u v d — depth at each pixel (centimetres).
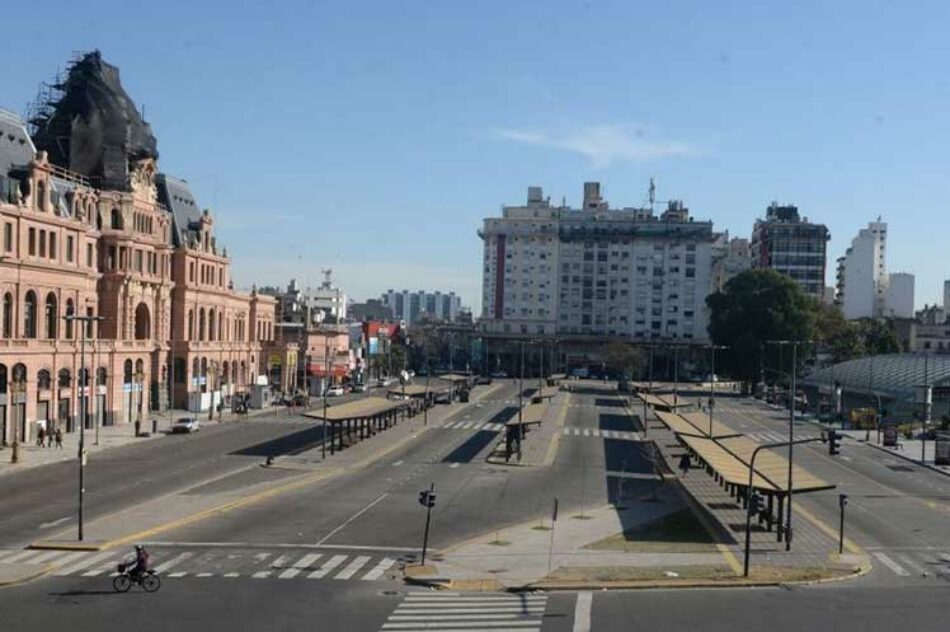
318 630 3825
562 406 16550
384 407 11581
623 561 5306
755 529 6388
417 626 3925
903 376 15575
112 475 7994
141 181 12962
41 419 10319
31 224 10150
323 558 5197
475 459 9625
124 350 12131
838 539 6134
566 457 10000
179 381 13988
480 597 4466
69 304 10962
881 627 4034
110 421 11862
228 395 15512
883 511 7262
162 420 12644
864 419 14362
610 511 6919
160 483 7606
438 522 6331
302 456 9475
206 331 14875
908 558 5597
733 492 7725
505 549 5553
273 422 13062
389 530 6019
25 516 6147
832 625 4050
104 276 12050
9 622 3850
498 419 14038
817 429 14038
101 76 12938
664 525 6438
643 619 4109
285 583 4619
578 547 5656
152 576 4462
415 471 8706
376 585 4644
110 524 5916
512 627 3941
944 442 10306
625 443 11544
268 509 6600
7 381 9631
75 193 11506
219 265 15388
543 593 4584
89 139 12606
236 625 3859
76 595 4300
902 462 10612
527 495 7538
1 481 7569
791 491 5788
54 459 8850
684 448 10462
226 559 5103
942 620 4172
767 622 4088
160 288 13262
